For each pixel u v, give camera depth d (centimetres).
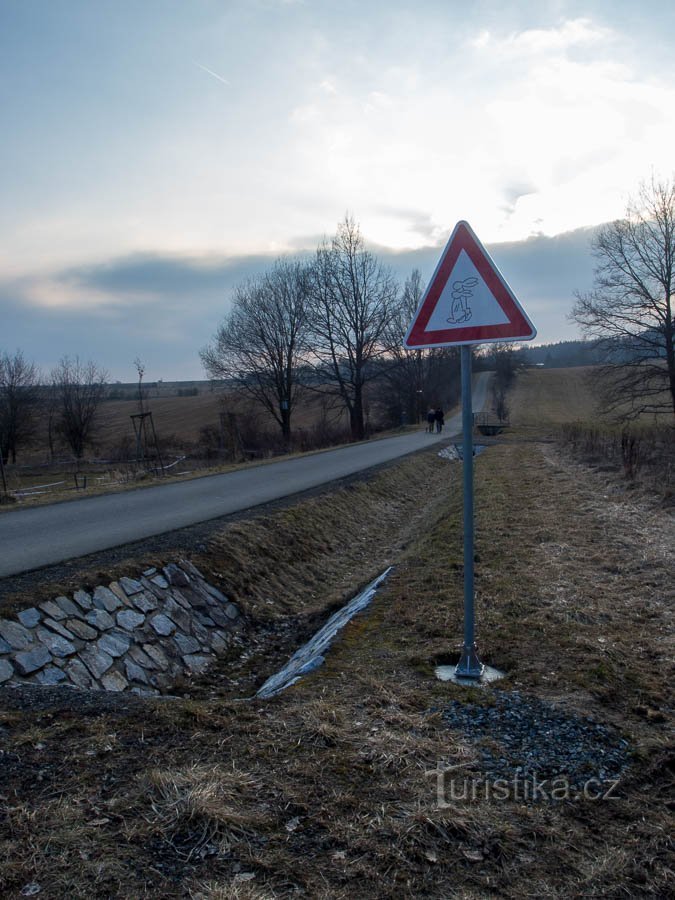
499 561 840
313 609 916
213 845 271
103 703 428
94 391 5925
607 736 376
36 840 270
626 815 302
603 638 550
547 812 302
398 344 5512
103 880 249
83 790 310
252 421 4744
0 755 345
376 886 251
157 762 339
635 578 741
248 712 404
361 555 1252
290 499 1410
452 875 258
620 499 1336
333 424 5447
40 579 722
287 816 293
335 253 4903
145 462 3306
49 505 1313
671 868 266
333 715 393
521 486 1678
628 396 3512
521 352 10856
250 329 4959
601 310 3503
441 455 3017
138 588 771
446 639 554
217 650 764
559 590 698
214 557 929
